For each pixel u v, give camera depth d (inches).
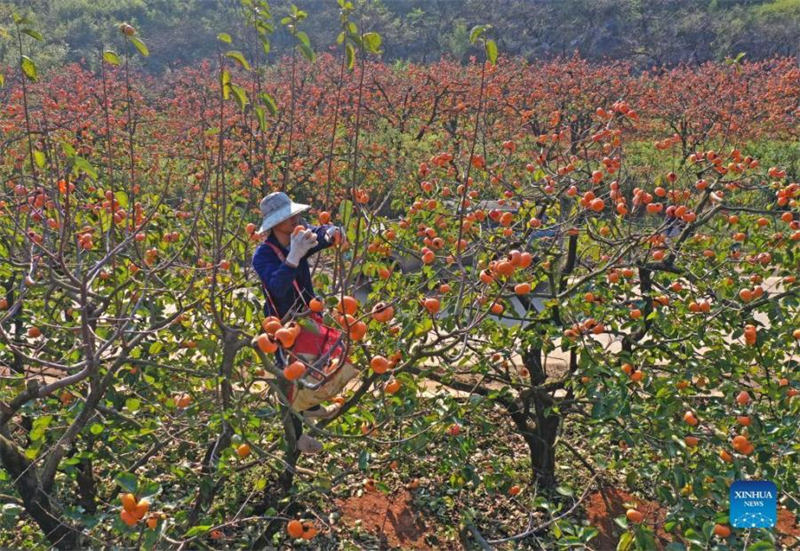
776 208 223.1
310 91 745.6
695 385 193.3
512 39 2309.3
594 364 171.8
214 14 2087.8
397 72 1081.4
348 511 229.1
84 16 1966.0
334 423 177.8
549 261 206.8
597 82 973.8
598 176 188.7
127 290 187.8
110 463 214.7
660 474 164.1
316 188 486.6
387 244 194.4
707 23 2208.4
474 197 223.9
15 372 190.9
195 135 580.7
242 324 169.8
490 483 196.9
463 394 273.1
